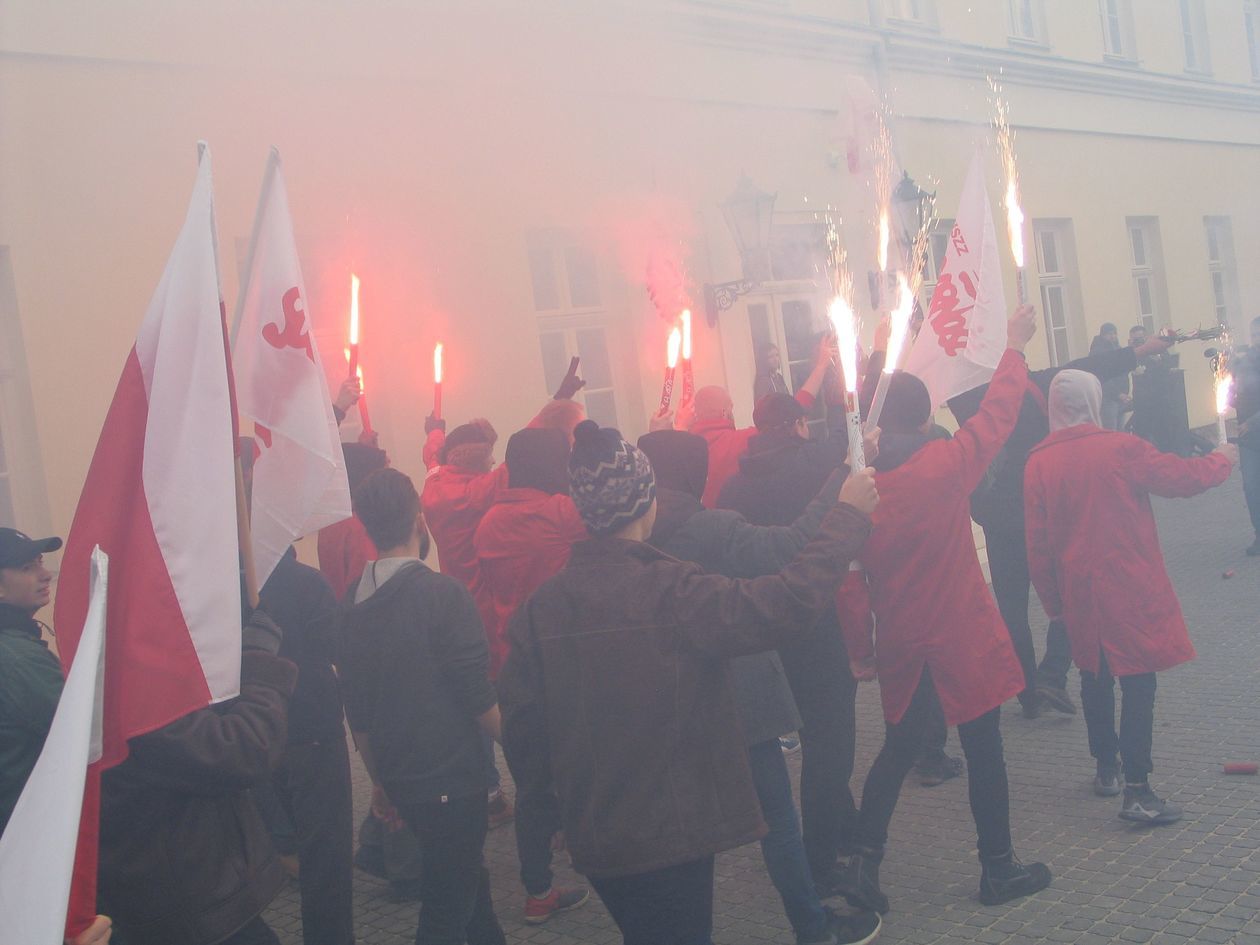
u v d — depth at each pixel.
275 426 3.10
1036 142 12.95
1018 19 12.82
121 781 2.36
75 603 2.27
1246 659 6.16
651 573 2.48
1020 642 5.59
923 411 3.83
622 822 2.38
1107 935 3.40
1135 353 5.49
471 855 3.15
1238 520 10.50
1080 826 4.25
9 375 6.02
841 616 4.07
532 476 4.20
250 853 2.53
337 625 3.27
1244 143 16.44
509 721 2.55
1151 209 14.68
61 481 6.05
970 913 3.67
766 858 3.37
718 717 2.46
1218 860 3.81
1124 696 4.20
